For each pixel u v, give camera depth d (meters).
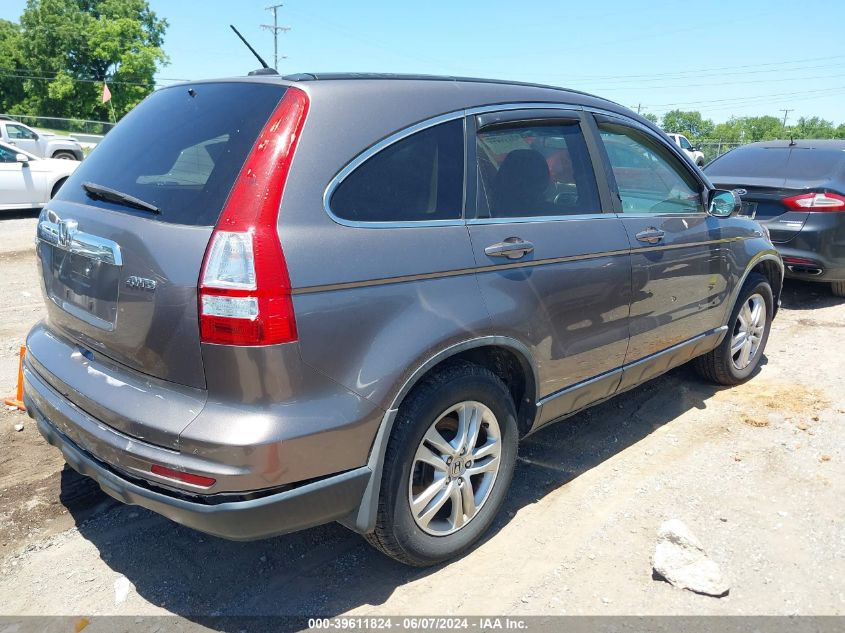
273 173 2.36
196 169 2.53
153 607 2.73
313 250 2.37
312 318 2.34
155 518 3.33
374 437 2.54
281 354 2.28
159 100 3.14
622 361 3.74
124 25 58.28
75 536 3.17
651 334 3.88
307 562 3.04
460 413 2.90
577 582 2.89
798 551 3.10
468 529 3.03
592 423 4.43
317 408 2.37
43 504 3.38
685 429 4.33
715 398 4.82
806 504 3.47
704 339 4.43
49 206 3.12
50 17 57.34
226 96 2.77
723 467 3.84
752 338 5.04
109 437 2.46
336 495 2.48
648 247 3.73
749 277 4.88
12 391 4.60
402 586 2.88
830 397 4.80
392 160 2.68
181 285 2.29
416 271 2.63
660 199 4.02
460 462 2.92
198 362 2.30
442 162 2.86
